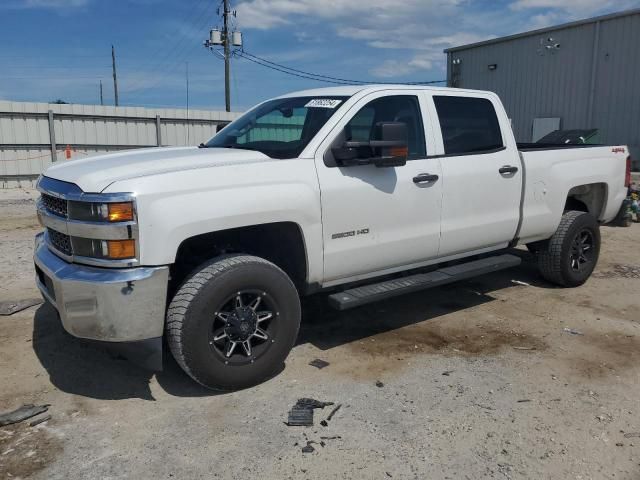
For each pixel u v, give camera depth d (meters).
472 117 5.00
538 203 5.46
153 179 3.29
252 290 3.58
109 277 3.20
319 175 3.92
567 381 3.84
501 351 4.36
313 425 3.28
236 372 3.59
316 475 2.82
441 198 4.63
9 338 4.58
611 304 5.48
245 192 3.55
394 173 4.31
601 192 6.22
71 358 4.21
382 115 4.38
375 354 4.31
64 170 3.79
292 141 4.14
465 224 4.85
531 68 20.08
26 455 2.99
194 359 3.42
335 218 4.00
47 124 18.16
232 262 3.53
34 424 3.30
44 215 3.71
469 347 4.45
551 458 2.96
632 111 17.22
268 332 3.74
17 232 9.46
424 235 4.55
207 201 3.41
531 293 5.85
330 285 4.19
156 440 3.13
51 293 3.67
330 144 4.02
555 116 19.44
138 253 3.22
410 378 3.90
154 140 20.27
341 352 4.35
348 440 3.12
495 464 2.91
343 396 3.63
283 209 3.70
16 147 17.72
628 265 7.00
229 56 31.70
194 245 3.93
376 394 3.66
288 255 4.06
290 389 3.73
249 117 4.98
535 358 4.22
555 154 5.63
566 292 5.88
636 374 3.94
